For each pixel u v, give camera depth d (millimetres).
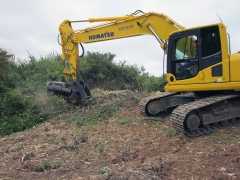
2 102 10859
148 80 14867
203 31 7316
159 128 7844
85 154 6184
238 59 7039
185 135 6918
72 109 10227
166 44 8180
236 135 6820
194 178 4648
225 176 4625
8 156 6262
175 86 7863
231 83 7090
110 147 6527
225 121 7441
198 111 6992
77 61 10281
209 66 7285
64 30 10117
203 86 7395
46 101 10297
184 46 7711
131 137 7219
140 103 9062
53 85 10555
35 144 7090
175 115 6988
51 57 16156
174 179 4633
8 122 9242
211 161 5332
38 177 5055
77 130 8180
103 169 5129
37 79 12883
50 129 8539
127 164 5441
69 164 5633
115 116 9422
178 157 5641
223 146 6078
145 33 8938
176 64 7848
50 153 6316
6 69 13328
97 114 9664
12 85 12664
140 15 8922
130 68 16062
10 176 5156
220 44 7164
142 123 8398
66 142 7129
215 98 7250
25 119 9375
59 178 4941
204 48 7332
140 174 4711
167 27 8562
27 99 10484
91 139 7273
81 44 10117
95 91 13094
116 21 9328
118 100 11062
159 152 6031
